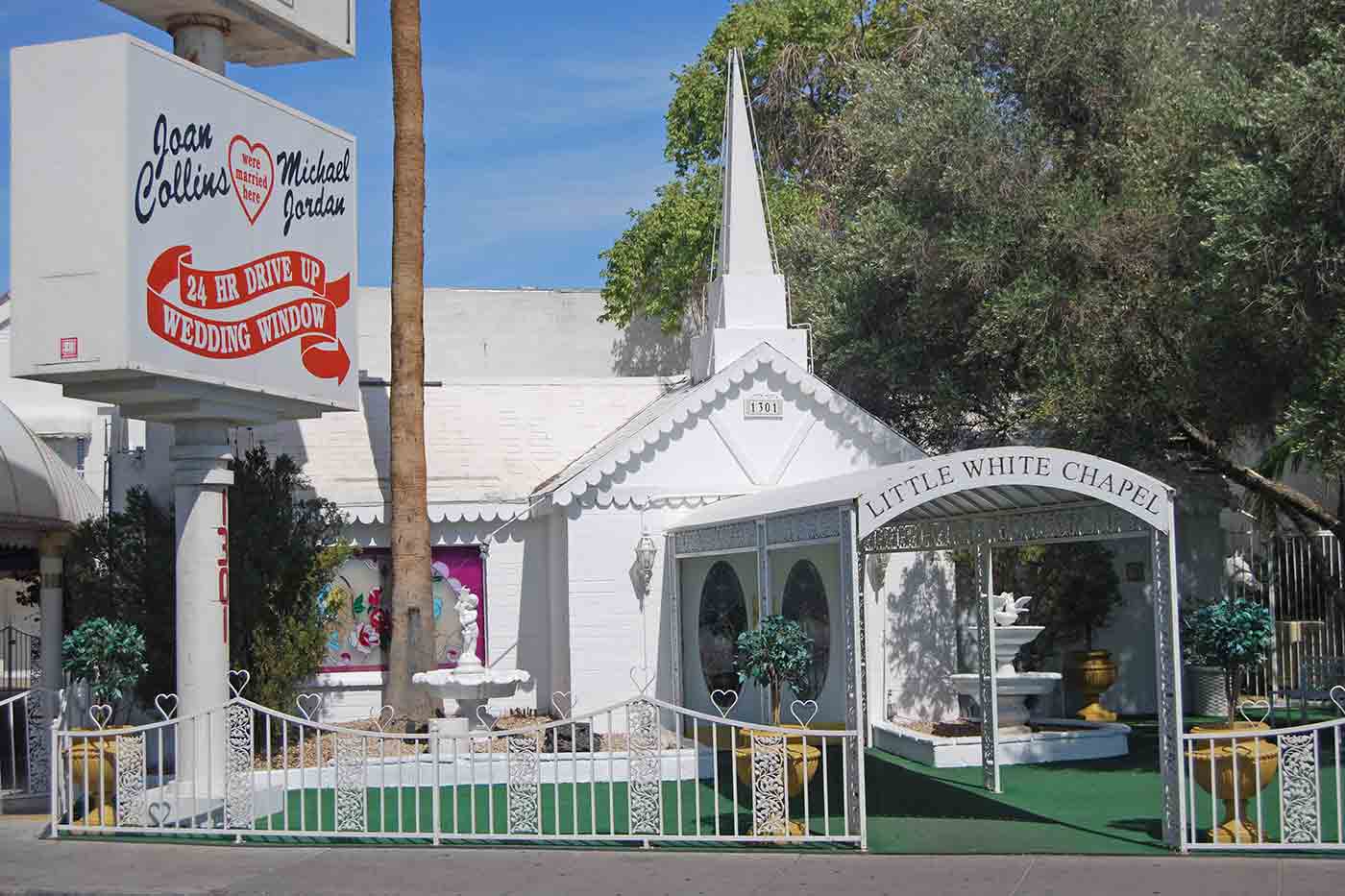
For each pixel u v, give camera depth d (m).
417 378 18.89
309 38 16.30
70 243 13.20
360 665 20.36
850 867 11.48
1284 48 18.98
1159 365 19.08
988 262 20.34
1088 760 17.84
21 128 13.41
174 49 15.22
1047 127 21.56
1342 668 20.78
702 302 38.75
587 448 22.62
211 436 14.77
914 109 21.86
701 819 13.68
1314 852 11.74
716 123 37.34
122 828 13.38
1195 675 22.52
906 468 13.16
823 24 36.59
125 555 17.67
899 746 18.39
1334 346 16.52
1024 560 22.84
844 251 25.36
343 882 11.20
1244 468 20.89
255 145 15.06
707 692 18.88
